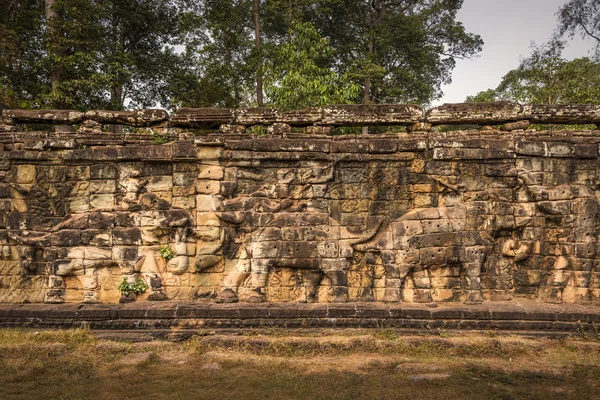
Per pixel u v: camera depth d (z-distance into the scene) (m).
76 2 15.22
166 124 8.94
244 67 20.86
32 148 8.19
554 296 7.99
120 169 8.09
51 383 5.86
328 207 8.09
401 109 8.54
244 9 21.22
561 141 8.25
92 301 7.90
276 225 7.91
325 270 7.86
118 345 7.02
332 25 23.47
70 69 14.92
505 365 6.51
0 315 7.62
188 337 7.41
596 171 8.17
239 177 8.05
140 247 7.95
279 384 5.87
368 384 5.89
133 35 19.70
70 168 8.15
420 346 7.06
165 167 8.08
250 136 8.24
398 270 7.88
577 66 17.81
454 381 5.95
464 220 7.97
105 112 8.82
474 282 7.90
